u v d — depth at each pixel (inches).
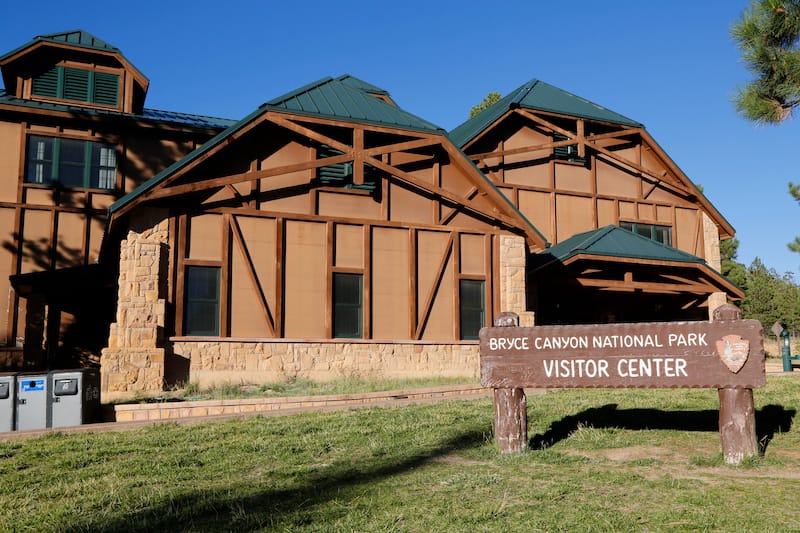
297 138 703.7
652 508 224.1
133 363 588.7
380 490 257.6
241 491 262.4
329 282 692.1
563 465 288.8
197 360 631.8
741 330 277.3
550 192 965.2
